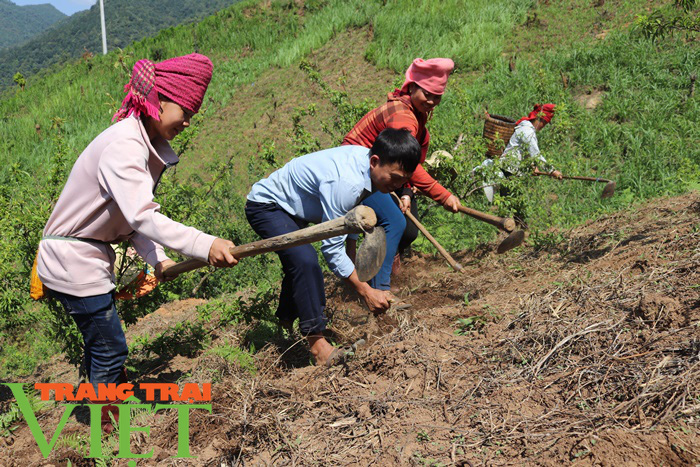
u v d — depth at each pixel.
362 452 2.23
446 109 11.14
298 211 3.19
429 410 2.42
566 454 1.93
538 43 12.57
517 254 5.16
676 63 9.77
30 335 5.23
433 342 2.96
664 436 1.89
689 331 2.42
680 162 7.55
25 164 14.15
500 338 2.90
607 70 10.23
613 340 2.54
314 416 2.56
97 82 19.44
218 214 7.54
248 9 20.88
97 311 2.58
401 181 2.95
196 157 13.20
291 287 3.11
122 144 2.34
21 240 3.74
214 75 17.16
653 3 12.30
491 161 5.77
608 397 2.20
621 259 3.79
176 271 2.59
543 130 8.89
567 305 3.08
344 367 2.96
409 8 15.98
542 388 2.38
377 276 3.91
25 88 22.45
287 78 15.57
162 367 3.72
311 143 6.41
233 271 6.68
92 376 2.69
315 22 17.83
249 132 13.69
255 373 3.18
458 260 5.59
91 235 2.52
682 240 3.69
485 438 2.13
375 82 13.70
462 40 13.42
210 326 4.41
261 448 2.40
